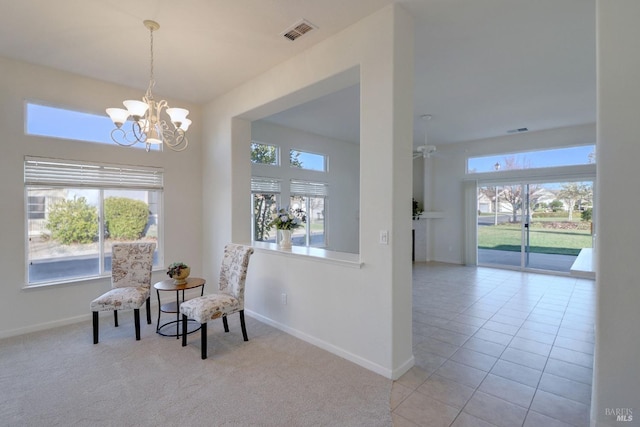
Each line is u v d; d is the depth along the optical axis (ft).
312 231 23.81
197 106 15.70
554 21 8.77
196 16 8.53
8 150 11.04
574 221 21.12
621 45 5.65
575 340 10.66
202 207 15.92
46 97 11.67
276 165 20.99
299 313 10.92
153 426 6.46
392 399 7.39
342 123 20.12
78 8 8.14
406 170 8.61
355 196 26.81
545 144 21.18
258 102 12.30
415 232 27.30
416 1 7.94
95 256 13.12
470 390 7.76
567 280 19.57
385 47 8.19
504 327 11.86
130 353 9.68
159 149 14.58
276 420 6.67
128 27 9.05
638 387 5.59
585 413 6.87
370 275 8.71
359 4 8.05
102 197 13.30
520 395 7.54
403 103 8.40
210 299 10.15
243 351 9.87
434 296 16.10
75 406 7.08
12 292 11.14
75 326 11.97
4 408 7.00
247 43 9.93
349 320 9.28
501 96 14.58
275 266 11.89
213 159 15.06
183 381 8.12
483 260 25.11
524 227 22.95
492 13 8.43
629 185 5.61
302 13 8.41
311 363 9.10
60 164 12.10
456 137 23.29
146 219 14.49
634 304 5.60
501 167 23.54
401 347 8.54
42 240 11.96
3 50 10.44
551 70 11.90
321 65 9.84
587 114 17.42
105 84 12.98
